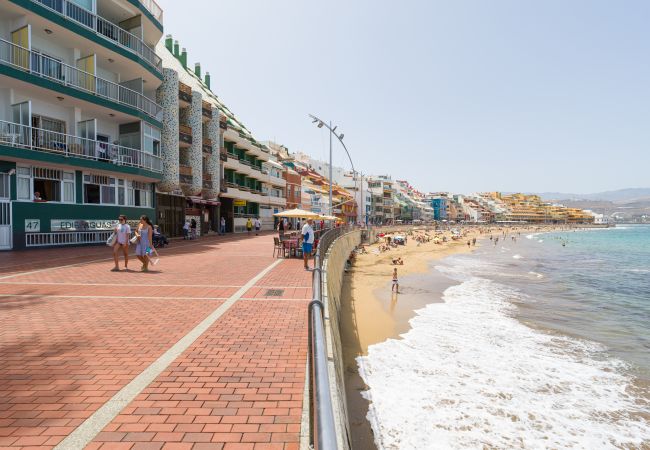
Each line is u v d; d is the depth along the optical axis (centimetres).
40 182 1828
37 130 1838
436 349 1100
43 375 411
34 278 1010
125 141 2317
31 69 1702
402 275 2652
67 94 1833
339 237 2636
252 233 3834
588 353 1116
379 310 1581
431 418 722
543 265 3606
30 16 1705
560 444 666
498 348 1128
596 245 7062
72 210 1925
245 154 4634
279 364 446
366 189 10438
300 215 1878
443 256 4281
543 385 891
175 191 2917
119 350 487
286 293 848
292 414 335
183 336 543
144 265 1165
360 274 2647
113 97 2172
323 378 149
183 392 374
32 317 636
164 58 3616
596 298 2012
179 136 2956
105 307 708
